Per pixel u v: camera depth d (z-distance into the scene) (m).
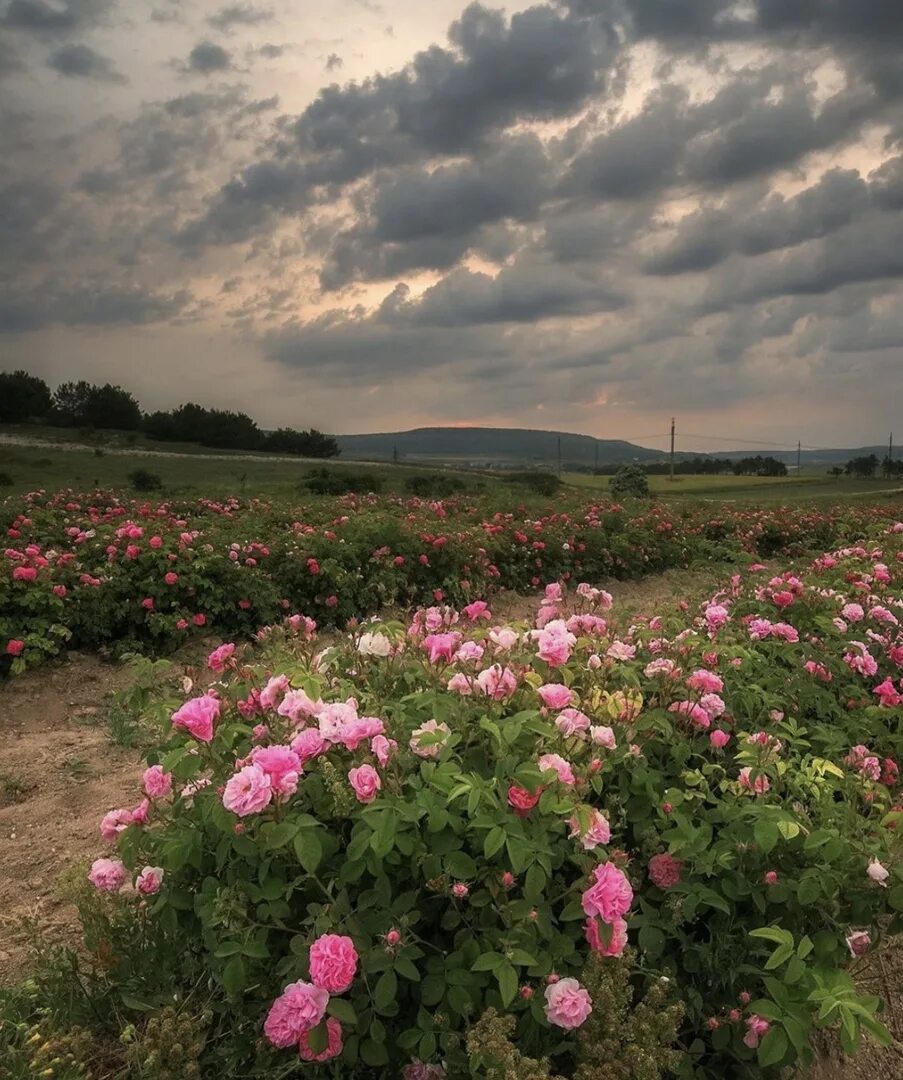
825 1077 2.40
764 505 20.97
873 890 2.33
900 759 3.72
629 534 12.07
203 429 87.31
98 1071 2.26
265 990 2.14
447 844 2.13
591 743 2.50
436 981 2.07
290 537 8.91
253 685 2.75
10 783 4.48
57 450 60.56
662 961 2.32
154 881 2.31
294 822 2.08
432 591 8.98
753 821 2.41
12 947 3.00
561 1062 2.18
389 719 2.50
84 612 6.69
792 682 3.68
